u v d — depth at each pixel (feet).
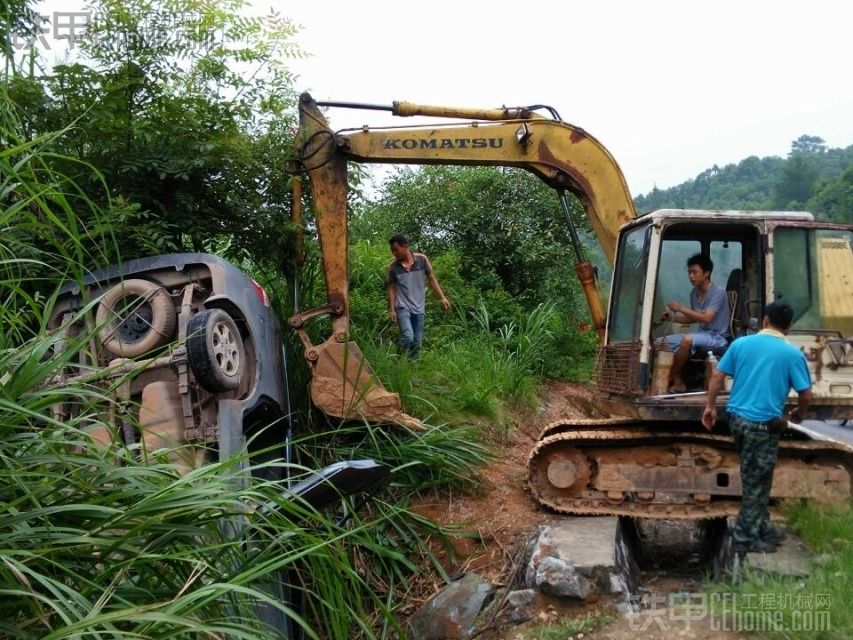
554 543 17.22
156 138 23.11
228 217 25.49
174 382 16.93
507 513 20.80
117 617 6.73
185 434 16.26
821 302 19.49
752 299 20.48
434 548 19.42
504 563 18.45
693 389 21.16
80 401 10.77
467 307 37.86
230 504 8.89
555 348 40.42
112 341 17.42
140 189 22.86
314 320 25.76
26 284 17.95
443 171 47.11
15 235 12.86
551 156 24.11
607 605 15.55
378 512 19.86
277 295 25.91
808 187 270.05
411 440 21.91
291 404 23.52
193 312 18.56
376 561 18.57
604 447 20.99
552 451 21.02
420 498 21.18
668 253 21.21
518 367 32.40
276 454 20.22
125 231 21.24
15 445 8.09
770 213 19.84
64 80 20.85
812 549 16.38
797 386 16.57
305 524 13.97
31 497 7.59
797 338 19.33
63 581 7.82
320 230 23.71
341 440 22.56
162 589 8.56
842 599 13.10
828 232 19.80
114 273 19.12
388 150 24.07
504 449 25.49
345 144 23.88
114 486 8.71
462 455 22.30
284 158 25.27
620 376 21.33
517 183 45.80
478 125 24.17
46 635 6.73
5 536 7.36
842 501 19.15
